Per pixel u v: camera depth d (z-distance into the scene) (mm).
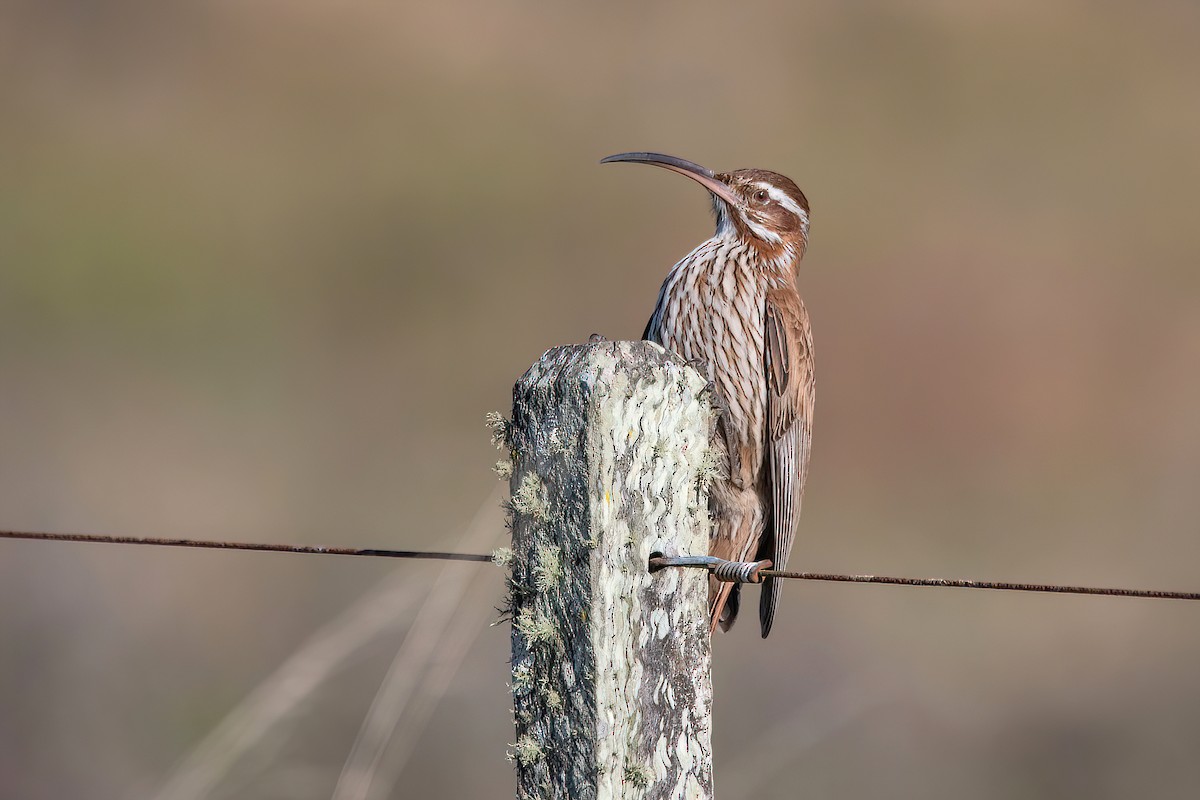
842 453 17406
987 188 24594
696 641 4625
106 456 15562
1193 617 13836
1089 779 11430
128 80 25844
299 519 14328
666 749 4570
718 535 7891
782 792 10859
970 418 18438
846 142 25609
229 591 12969
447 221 22984
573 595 4508
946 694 12383
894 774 11258
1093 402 18922
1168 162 25328
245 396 17484
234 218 22234
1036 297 21312
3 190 21969
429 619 7164
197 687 11578
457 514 14555
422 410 17344
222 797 8336
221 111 25156
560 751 4535
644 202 24000
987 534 15414
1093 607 13930
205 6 26906
